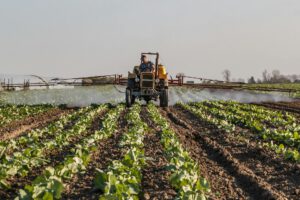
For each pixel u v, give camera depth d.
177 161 10.03
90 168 10.98
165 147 13.36
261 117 24.28
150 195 8.55
